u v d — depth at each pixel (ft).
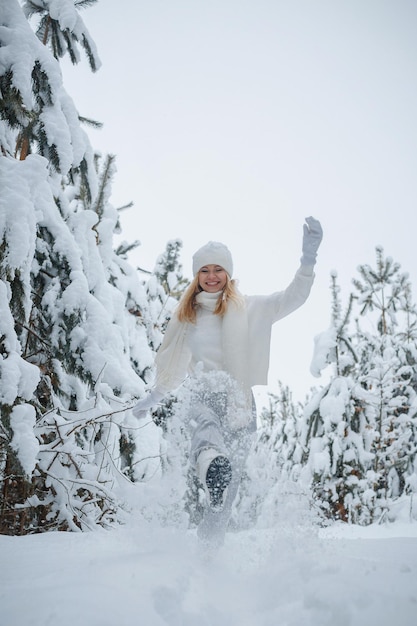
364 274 36.91
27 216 12.49
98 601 4.57
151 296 25.36
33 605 4.52
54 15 17.43
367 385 33.76
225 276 9.27
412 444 31.78
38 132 14.98
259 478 8.20
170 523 8.12
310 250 8.81
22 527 13.08
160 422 17.34
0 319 11.53
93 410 13.52
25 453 10.46
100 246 19.65
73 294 14.64
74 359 14.43
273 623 4.75
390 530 21.56
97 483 12.68
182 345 9.57
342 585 5.12
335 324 32.78
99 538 8.16
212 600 5.25
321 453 29.84
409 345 36.24
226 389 8.33
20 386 11.16
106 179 20.42
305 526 7.56
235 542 7.51
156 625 4.34
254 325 9.07
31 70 14.24
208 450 7.52
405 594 4.85
